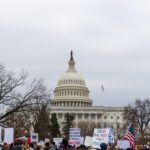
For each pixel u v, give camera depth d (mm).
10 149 33500
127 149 34750
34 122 137375
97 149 35250
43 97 106000
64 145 30984
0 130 41625
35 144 41844
